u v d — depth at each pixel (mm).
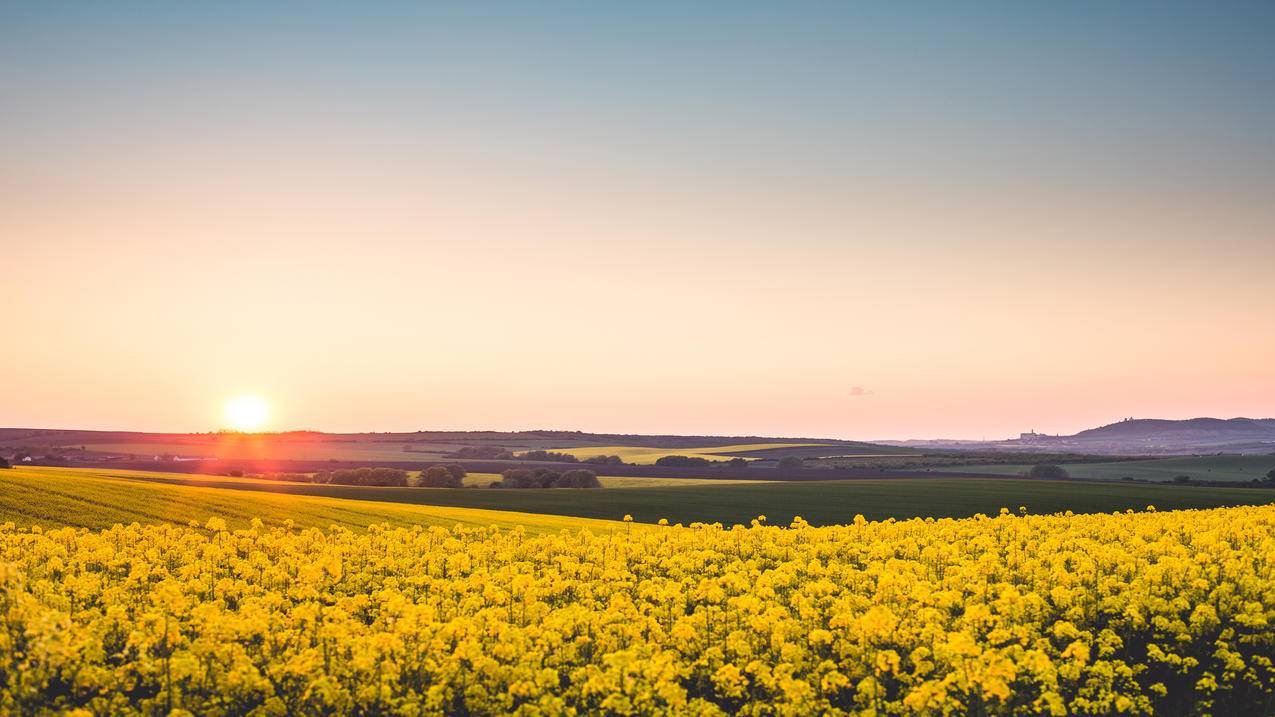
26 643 12734
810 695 12742
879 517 62812
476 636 14484
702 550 26859
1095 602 18406
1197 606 17391
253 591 19281
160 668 12914
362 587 21344
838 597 18812
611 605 17016
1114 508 69812
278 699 12430
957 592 17031
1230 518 31594
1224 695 14828
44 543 23859
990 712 12711
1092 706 13305
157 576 22047
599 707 12578
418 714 12156
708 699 14367
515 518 50875
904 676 13602
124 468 118688
